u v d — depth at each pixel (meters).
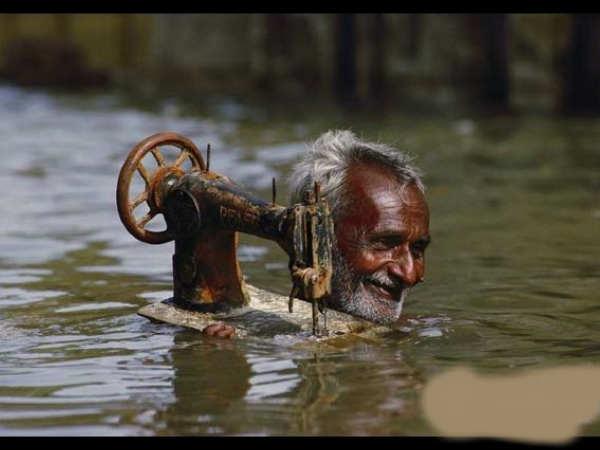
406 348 6.75
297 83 33.66
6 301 8.15
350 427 5.23
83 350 6.72
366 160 7.19
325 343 6.79
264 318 7.25
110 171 16.05
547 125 23.92
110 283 8.81
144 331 7.17
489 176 15.66
